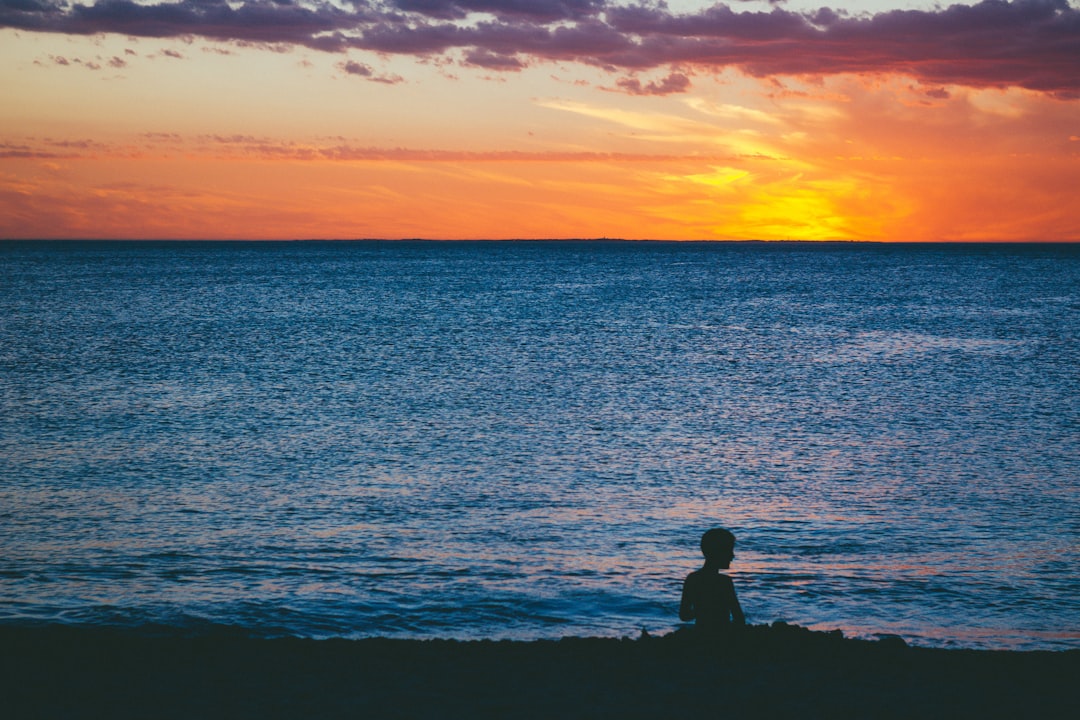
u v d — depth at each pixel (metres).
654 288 116.94
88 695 8.47
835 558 16.89
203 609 13.86
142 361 47.81
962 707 7.98
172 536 18.23
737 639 9.59
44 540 17.89
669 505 21.17
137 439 28.55
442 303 89.88
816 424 31.98
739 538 18.33
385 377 43.16
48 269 160.75
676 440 29.16
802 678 8.77
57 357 48.88
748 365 48.00
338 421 32.09
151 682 8.91
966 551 17.39
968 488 22.80
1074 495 22.08
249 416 32.84
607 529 19.05
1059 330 65.75
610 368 46.75
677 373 45.03
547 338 60.25
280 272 155.50
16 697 8.43
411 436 29.55
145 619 13.38
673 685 8.58
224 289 109.12
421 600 14.35
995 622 13.49
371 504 21.09
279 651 10.23
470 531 18.83
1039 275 156.75
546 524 19.44
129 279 129.50
